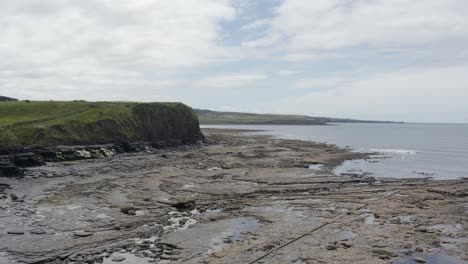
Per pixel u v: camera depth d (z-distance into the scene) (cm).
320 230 3522
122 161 8350
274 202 4631
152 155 9612
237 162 8162
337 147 12225
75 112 10494
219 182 5919
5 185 5456
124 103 12556
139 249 3069
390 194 5012
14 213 4056
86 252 3005
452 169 7625
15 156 7044
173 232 3478
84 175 6444
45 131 8769
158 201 4647
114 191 5175
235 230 3538
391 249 3059
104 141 9888
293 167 7531
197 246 3131
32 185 5556
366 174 6812
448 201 4603
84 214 4047
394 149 12188
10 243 3181
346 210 4216
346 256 2914
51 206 4369
